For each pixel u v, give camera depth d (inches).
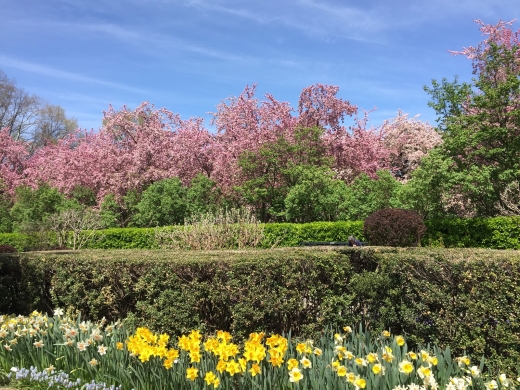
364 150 668.7
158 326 156.3
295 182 570.6
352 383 107.7
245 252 181.9
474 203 472.7
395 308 148.0
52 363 145.3
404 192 444.8
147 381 123.8
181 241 348.5
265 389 111.7
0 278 213.6
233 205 595.2
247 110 659.4
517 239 387.2
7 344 155.5
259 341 126.6
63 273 189.5
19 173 1039.0
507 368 122.5
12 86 1456.7
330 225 456.4
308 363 115.3
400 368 109.7
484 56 503.2
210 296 152.0
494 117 459.2
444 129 495.8
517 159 445.7
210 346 123.6
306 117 652.1
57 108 1638.8
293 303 149.7
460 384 105.5
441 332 135.3
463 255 142.2
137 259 169.6
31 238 521.3
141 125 719.1
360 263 160.4
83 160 724.0
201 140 669.9
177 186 585.9
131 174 666.2
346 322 151.2
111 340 144.9
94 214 598.9
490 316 128.0
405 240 375.2
